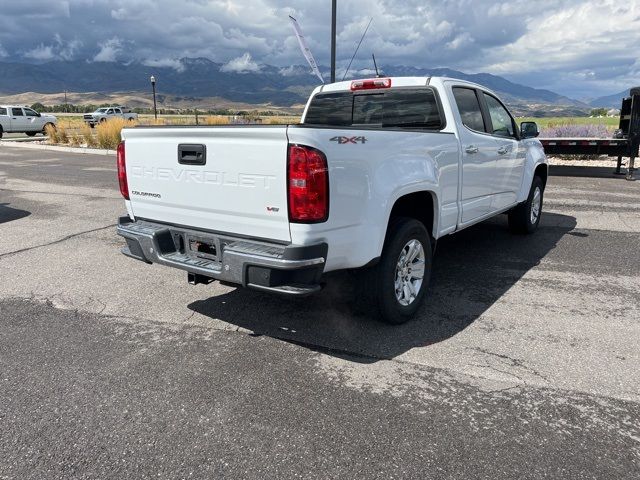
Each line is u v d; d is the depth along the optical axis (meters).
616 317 4.43
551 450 2.71
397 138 3.97
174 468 2.59
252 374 3.51
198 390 3.30
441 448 2.72
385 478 2.51
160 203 4.15
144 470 2.57
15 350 3.86
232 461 2.64
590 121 32.44
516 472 2.54
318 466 2.59
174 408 3.11
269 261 3.31
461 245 6.86
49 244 6.86
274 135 3.30
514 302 4.80
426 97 5.07
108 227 7.85
